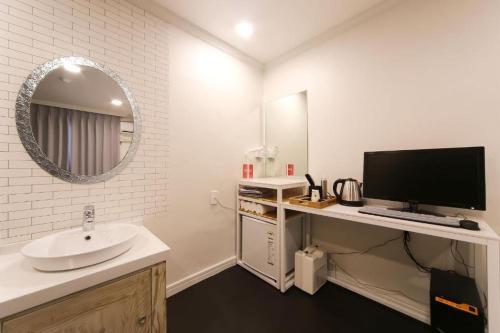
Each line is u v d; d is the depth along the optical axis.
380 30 1.68
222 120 2.16
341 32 1.90
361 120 1.78
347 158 1.87
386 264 1.66
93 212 1.25
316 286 1.78
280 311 1.56
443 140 1.42
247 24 1.87
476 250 1.31
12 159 1.11
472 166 1.21
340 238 1.91
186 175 1.87
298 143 2.24
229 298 1.71
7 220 1.10
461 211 1.35
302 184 2.02
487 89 1.27
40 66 1.19
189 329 1.40
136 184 1.57
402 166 1.46
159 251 1.08
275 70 2.48
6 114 1.09
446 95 1.40
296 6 1.66
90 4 1.36
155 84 1.67
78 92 1.32
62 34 1.26
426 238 1.48
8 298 0.72
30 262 0.94
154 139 1.66
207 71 2.03
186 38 1.86
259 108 2.57
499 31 1.24
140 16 1.58
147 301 1.04
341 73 1.91
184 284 1.83
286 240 1.87
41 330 0.78
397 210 1.44
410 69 1.54
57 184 1.24
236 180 2.29
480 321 1.09
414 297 1.53
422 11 1.49
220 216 2.14
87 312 0.88
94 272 0.89
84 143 1.34
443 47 1.41
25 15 1.14
